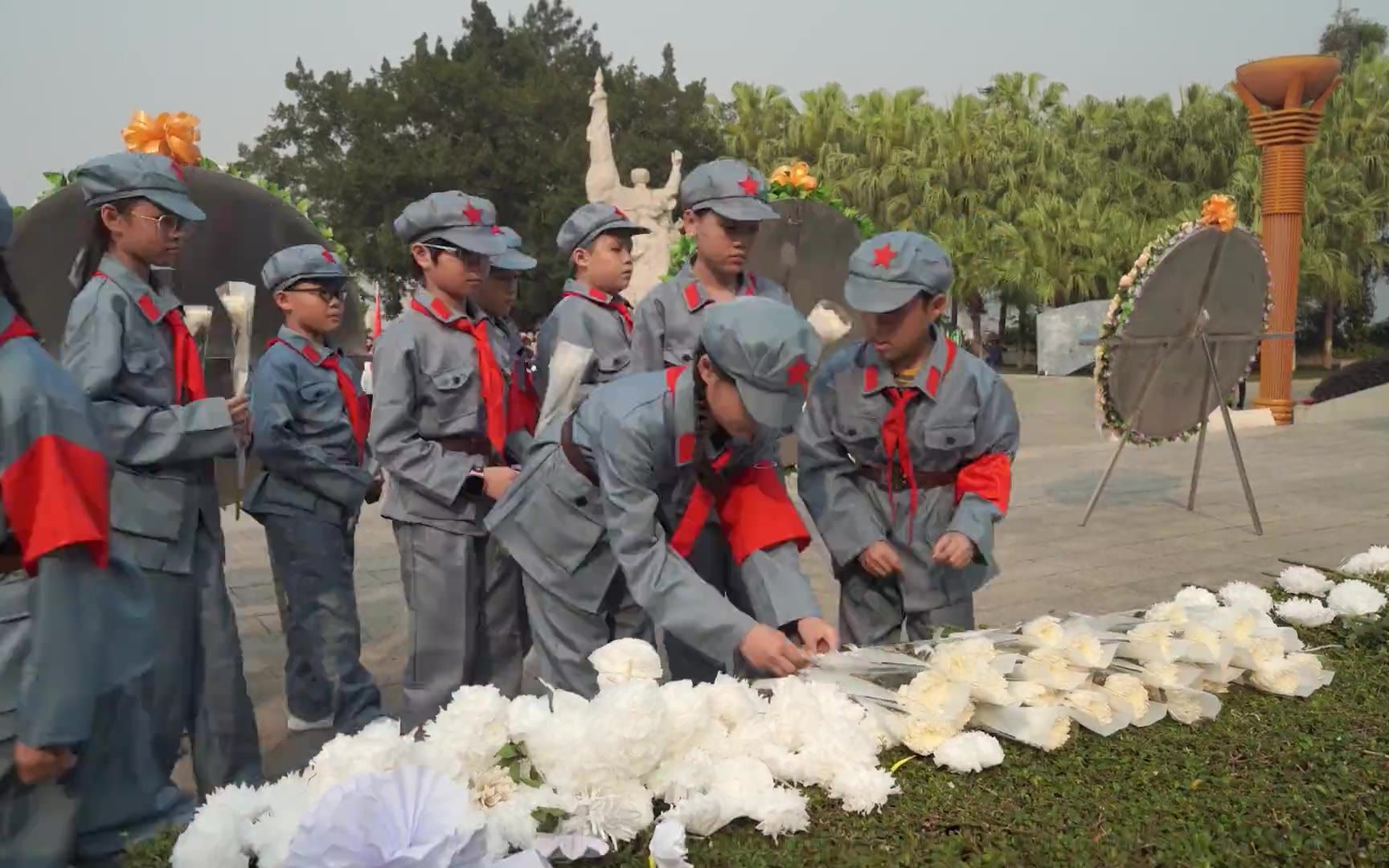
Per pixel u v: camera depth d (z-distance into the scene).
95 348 2.76
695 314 3.65
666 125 35.00
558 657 2.86
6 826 1.99
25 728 1.91
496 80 32.12
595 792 1.58
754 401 2.01
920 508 3.20
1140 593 5.49
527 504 2.83
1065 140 36.56
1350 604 2.78
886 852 1.56
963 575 3.26
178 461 2.87
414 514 3.43
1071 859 1.55
